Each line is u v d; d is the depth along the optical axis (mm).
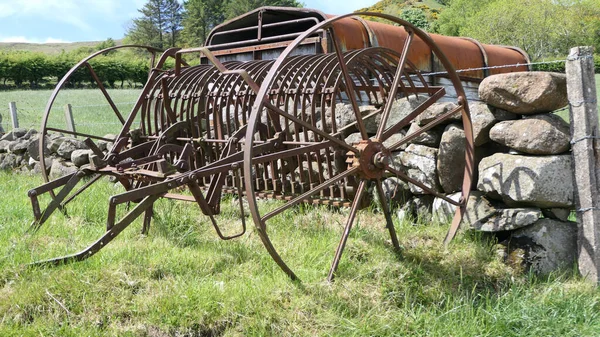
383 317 4191
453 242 5613
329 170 5512
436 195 5543
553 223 5410
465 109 5648
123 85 48875
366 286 4578
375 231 5773
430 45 5301
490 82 5590
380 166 4910
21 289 4051
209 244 5273
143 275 4426
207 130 6039
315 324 4051
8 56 43656
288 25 8680
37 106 27234
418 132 5441
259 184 6035
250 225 5902
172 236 5414
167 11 86938
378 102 7070
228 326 3947
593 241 5152
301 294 4305
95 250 4496
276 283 4406
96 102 29203
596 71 33969
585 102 5168
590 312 4469
